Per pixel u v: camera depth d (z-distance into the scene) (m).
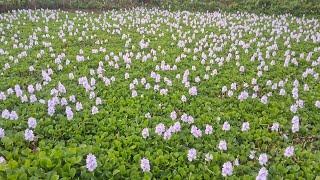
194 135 7.43
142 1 27.81
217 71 12.48
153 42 16.20
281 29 18.70
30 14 20.77
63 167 5.57
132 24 20.28
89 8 26.06
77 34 17.44
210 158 6.50
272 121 8.34
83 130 7.74
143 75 11.70
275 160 6.86
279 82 10.41
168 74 11.94
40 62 12.79
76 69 12.32
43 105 8.97
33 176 5.13
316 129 8.05
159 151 6.76
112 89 10.35
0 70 11.62
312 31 18.12
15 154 6.11
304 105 9.44
